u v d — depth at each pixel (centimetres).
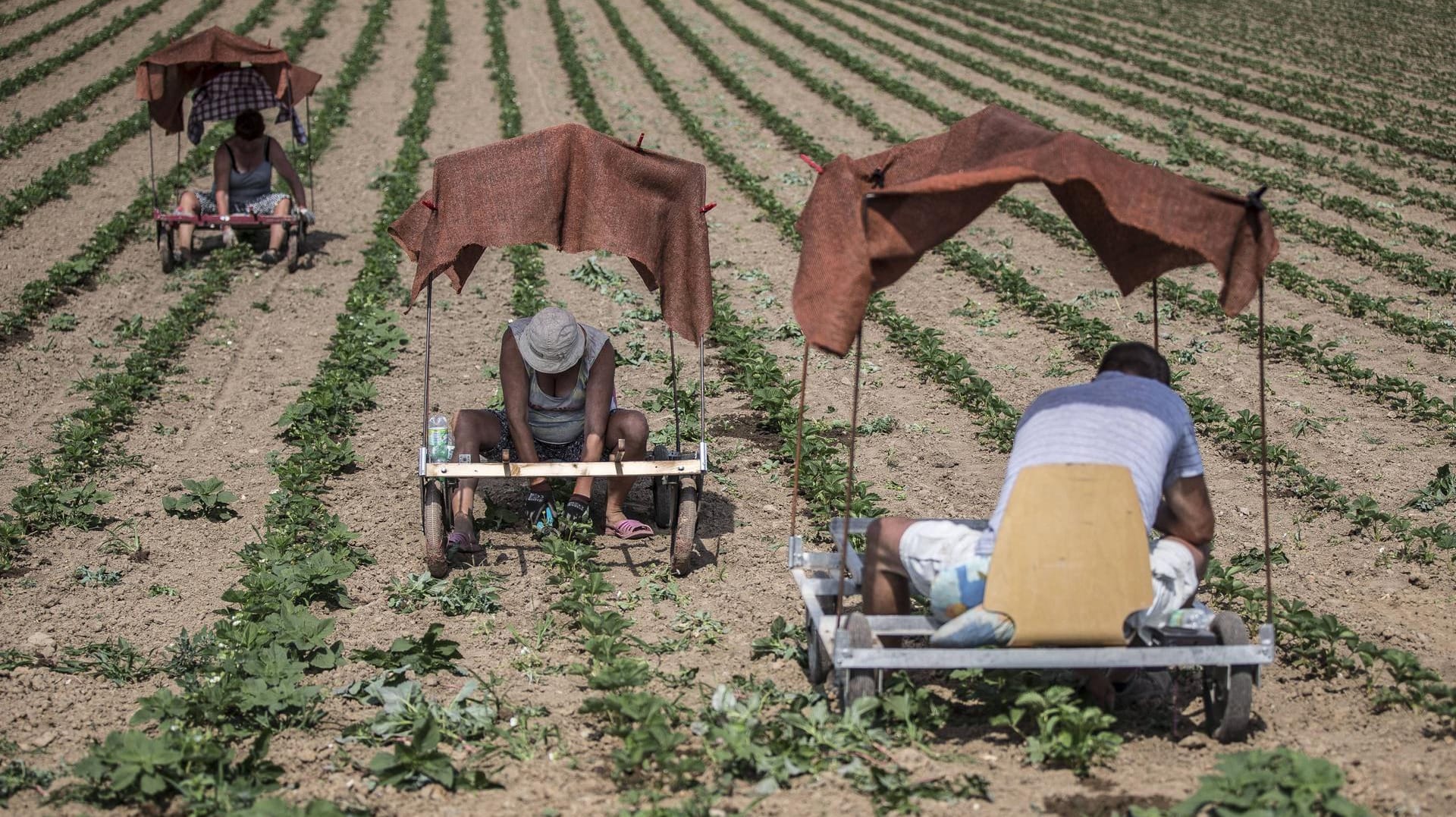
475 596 663
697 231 675
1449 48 2984
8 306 1238
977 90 2462
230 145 1404
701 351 686
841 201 493
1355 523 766
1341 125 2225
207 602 680
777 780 483
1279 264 1403
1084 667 495
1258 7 3659
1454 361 1115
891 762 495
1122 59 2861
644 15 3344
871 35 3125
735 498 820
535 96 2452
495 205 659
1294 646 602
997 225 1631
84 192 1734
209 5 3164
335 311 1270
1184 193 484
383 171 1898
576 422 734
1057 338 1187
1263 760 440
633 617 652
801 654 604
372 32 2941
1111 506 478
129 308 1263
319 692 561
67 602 679
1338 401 1017
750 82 2586
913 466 877
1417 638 618
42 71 2478
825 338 489
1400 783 472
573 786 488
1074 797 464
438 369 1091
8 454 899
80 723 550
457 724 534
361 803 476
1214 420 944
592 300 1315
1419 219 1647
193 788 474
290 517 758
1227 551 741
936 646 523
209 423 970
